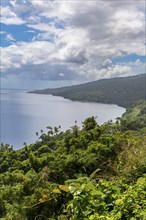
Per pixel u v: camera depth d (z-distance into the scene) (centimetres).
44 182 581
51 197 479
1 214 1012
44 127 17300
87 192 346
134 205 332
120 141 629
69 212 401
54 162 664
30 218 494
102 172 561
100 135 759
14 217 561
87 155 621
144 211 323
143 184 379
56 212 473
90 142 722
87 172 602
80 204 337
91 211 331
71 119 19312
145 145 572
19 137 14750
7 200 1112
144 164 489
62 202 475
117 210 332
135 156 527
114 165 545
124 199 338
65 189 373
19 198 693
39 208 491
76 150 724
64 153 809
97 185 388
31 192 637
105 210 334
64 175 614
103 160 605
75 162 621
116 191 361
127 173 485
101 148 618
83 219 328
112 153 614
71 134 884
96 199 351
